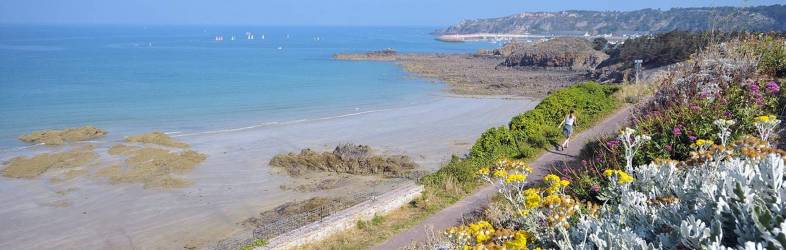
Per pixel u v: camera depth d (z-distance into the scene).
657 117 11.29
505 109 41.09
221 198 20.73
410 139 30.42
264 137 31.31
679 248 4.29
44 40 171.75
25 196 21.02
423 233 12.37
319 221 14.11
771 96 11.78
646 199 5.96
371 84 59.72
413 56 107.12
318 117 38.09
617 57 65.94
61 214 19.17
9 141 29.83
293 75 69.62
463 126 34.12
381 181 22.08
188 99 46.28
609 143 11.52
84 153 26.88
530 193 5.81
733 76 13.04
